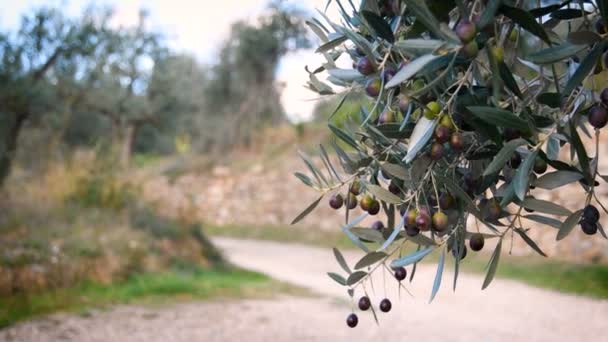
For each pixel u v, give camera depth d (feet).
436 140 3.51
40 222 28.89
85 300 23.00
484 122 3.59
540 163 3.99
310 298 25.99
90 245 27.17
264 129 94.22
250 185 74.33
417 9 3.16
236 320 20.67
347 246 52.42
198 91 74.38
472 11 3.28
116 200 35.01
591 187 3.69
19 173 39.19
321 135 77.51
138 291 25.08
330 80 4.36
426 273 33.91
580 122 5.01
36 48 35.78
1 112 35.50
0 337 17.33
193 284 27.40
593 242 35.78
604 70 3.80
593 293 26.61
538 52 3.45
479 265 35.14
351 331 19.62
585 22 3.82
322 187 4.46
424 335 19.34
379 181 4.67
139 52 44.19
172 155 87.35
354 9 3.94
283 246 54.29
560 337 19.15
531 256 36.76
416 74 3.55
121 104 45.03
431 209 4.10
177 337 18.02
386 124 3.76
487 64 3.98
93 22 38.96
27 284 22.90
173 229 35.01
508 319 21.98
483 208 4.02
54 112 38.68
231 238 61.93
